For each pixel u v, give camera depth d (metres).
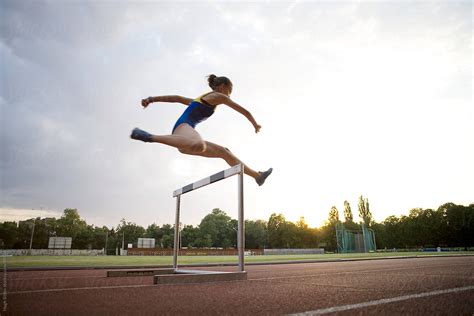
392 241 72.25
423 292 2.52
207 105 3.51
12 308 1.95
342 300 2.16
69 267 7.24
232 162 4.01
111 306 1.99
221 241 92.38
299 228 87.56
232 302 2.11
